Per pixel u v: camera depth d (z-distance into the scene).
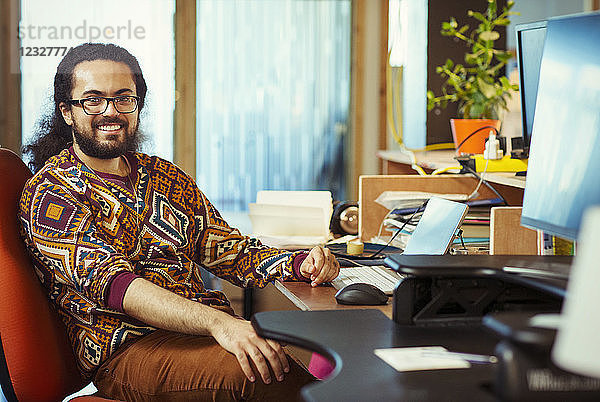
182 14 3.87
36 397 1.48
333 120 4.08
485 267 1.15
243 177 4.04
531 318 0.79
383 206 2.48
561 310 1.18
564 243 1.59
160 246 1.79
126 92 1.80
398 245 2.20
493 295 1.19
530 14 3.43
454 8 3.37
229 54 3.96
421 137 3.66
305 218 2.47
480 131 2.59
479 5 3.39
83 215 1.63
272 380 1.52
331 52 4.04
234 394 1.51
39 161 1.92
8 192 1.63
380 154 3.27
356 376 0.94
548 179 1.21
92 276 1.57
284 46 4.01
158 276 1.76
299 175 4.09
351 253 2.09
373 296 1.51
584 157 1.11
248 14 3.96
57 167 1.71
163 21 3.85
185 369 1.53
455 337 1.12
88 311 1.60
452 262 1.18
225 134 4.00
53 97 1.86
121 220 1.73
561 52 1.20
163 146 3.90
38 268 1.62
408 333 1.14
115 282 1.55
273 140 4.05
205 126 3.97
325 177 4.11
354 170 4.10
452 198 2.29
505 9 3.11
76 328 1.62
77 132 1.76
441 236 1.75
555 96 1.21
